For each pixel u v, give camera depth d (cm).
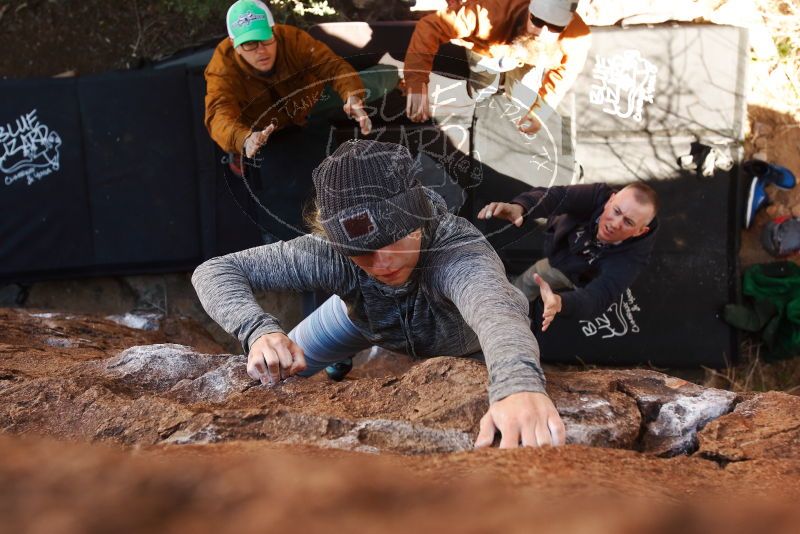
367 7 582
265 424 196
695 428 200
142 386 240
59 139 575
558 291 421
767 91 609
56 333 350
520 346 171
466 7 301
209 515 69
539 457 132
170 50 609
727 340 573
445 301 208
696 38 548
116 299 621
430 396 210
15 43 609
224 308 211
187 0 588
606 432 193
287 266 215
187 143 577
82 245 586
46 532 65
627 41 549
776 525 65
